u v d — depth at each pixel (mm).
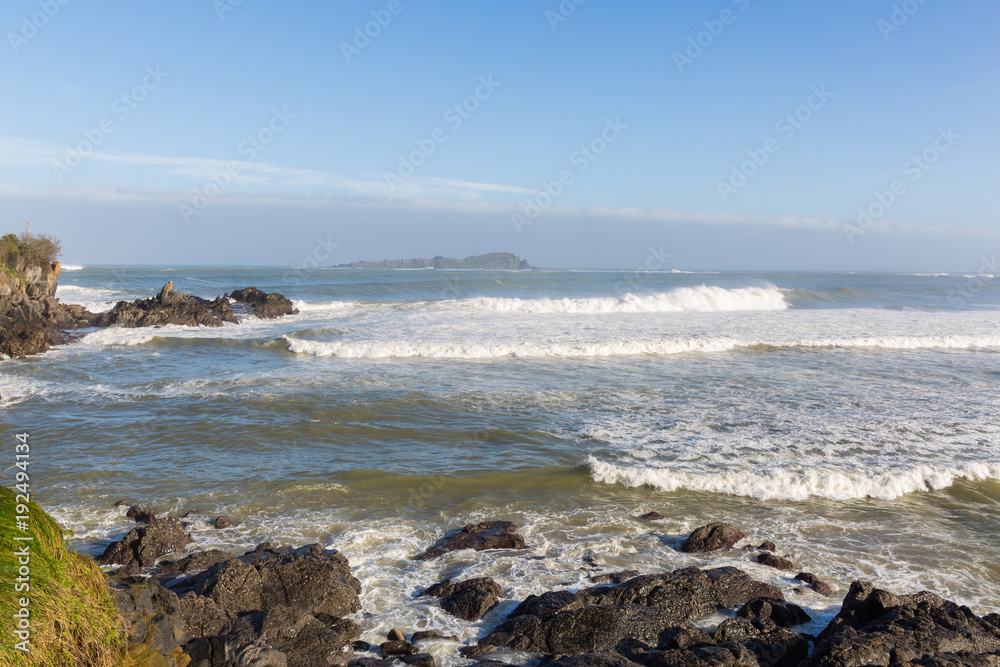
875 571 8398
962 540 9336
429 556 8734
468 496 10812
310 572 7383
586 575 8219
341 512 10141
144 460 12320
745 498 10820
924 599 6961
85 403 16297
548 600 7145
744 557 8750
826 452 12688
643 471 11422
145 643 5547
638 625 6742
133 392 17406
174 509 10156
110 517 9828
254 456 12578
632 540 9281
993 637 6355
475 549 8930
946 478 11297
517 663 6402
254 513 10062
